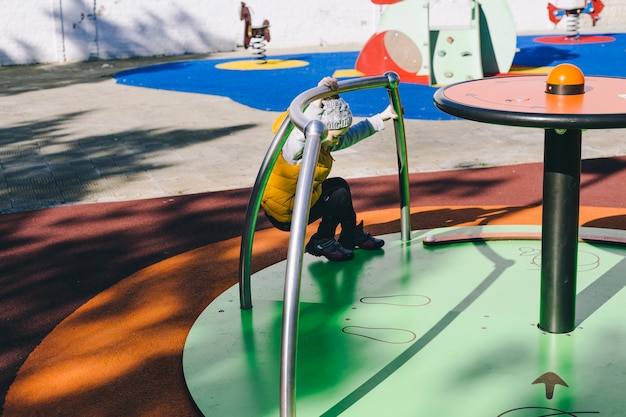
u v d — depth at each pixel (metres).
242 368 2.88
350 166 6.46
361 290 3.56
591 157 6.43
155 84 12.45
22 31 16.03
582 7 16.64
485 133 7.67
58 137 8.18
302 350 2.98
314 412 2.55
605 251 3.96
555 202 2.92
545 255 3.00
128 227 4.94
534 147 6.98
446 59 11.36
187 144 7.63
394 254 4.03
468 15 18.84
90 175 6.45
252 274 3.87
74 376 2.93
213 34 17.50
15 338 3.34
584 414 2.46
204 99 10.66
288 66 14.20
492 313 3.25
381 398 2.61
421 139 7.48
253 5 17.61
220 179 6.17
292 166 3.48
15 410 2.70
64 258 4.38
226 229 4.84
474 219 4.78
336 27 18.28
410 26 11.54
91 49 16.59
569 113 2.51
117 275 4.07
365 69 12.18
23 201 5.68
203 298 3.66
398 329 3.13
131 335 3.28
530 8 19.69
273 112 9.41
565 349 2.90
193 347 3.07
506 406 2.53
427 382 2.71
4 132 8.57
